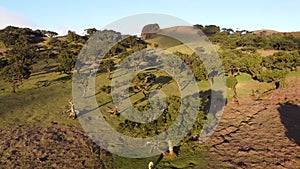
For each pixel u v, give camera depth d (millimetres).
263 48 140875
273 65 93812
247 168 38969
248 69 94500
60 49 147125
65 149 47438
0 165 41812
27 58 114625
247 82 89875
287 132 51250
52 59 133250
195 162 41844
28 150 46781
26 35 169750
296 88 81312
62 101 73750
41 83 92562
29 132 54344
